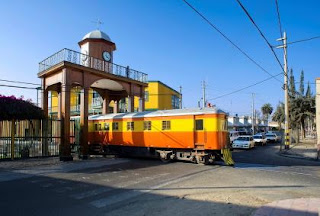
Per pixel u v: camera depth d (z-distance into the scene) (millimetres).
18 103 17250
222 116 16953
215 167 15562
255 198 8148
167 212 6871
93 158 20672
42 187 10008
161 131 18938
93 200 8109
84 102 21047
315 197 8312
